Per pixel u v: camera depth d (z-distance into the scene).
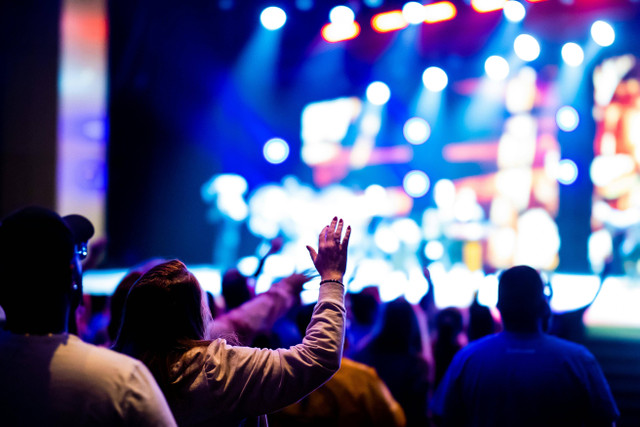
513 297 2.76
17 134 10.41
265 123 15.55
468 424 2.81
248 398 1.72
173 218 15.53
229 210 15.41
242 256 15.92
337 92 15.17
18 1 10.27
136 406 1.39
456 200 14.30
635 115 12.88
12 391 1.38
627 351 7.95
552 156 13.75
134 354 1.81
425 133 14.84
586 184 13.48
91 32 11.05
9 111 10.41
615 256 12.81
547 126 13.81
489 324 3.74
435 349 4.17
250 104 15.13
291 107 15.46
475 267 13.80
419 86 14.70
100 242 3.49
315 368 1.73
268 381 1.71
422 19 11.69
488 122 14.37
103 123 11.50
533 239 13.60
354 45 13.14
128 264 14.23
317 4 12.17
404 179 15.02
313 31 13.32
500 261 13.77
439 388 3.07
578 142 13.53
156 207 15.21
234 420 1.75
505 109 14.16
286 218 15.21
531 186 13.91
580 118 13.51
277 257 12.77
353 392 2.77
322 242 1.95
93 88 11.19
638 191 12.81
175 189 15.48
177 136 15.10
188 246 15.91
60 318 1.48
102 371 1.40
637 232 12.73
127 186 14.65
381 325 3.59
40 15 10.33
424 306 4.59
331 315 1.82
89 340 3.62
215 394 1.71
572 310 4.03
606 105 13.12
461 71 14.27
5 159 10.40
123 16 12.10
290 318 4.01
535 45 12.88
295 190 15.34
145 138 14.70
